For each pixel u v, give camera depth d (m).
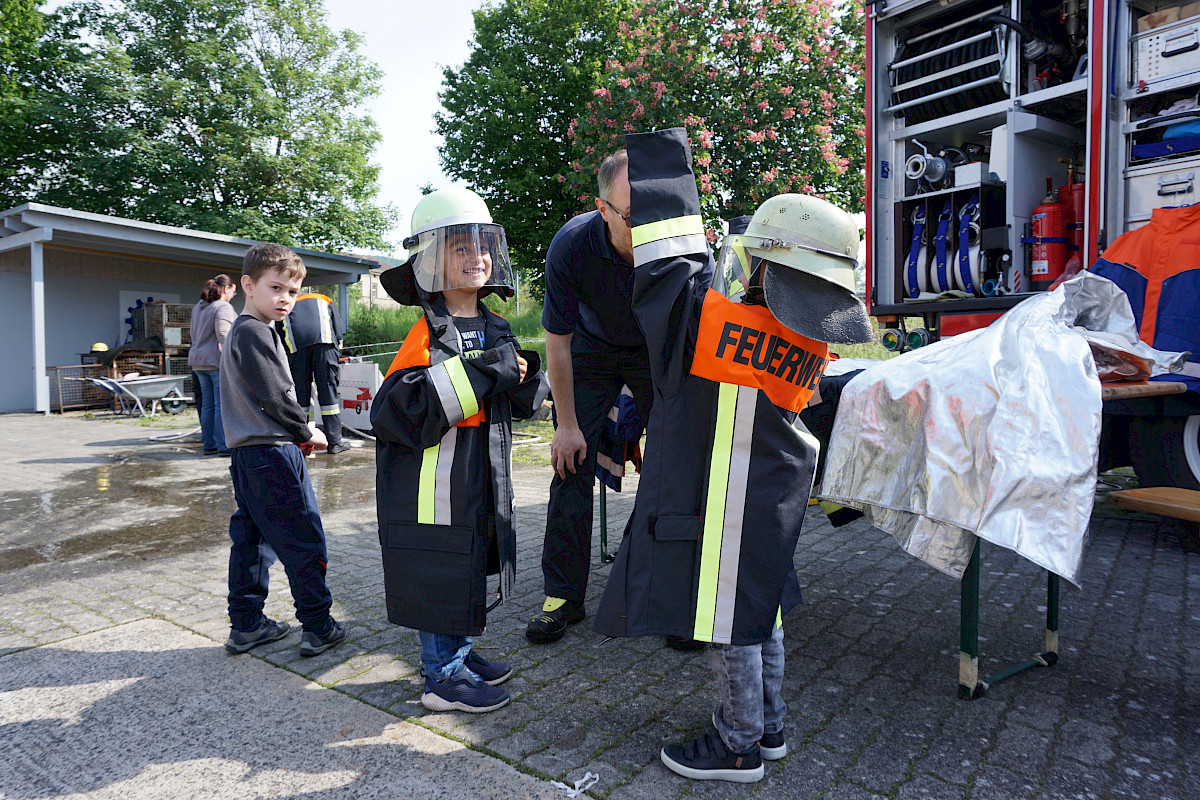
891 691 2.38
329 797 1.84
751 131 13.94
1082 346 2.10
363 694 2.40
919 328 5.65
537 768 1.96
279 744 2.09
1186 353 2.84
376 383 8.45
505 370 2.08
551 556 2.89
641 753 2.03
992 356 2.12
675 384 1.76
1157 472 3.98
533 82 19.52
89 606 3.27
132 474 6.76
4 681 2.51
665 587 1.72
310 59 24.88
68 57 21.98
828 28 14.44
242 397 2.51
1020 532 1.88
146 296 15.27
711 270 1.87
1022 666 2.49
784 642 2.79
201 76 22.70
